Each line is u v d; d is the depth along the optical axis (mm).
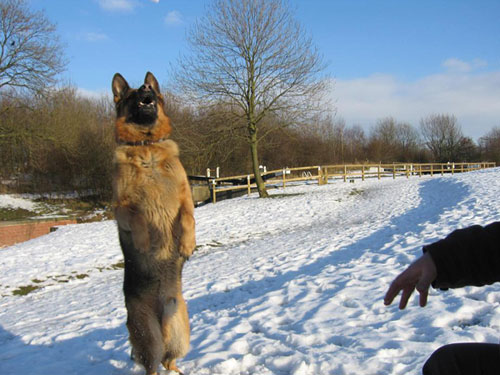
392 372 3279
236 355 4238
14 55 24891
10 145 27469
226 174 36531
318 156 50281
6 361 5391
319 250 10781
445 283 1676
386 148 70375
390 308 4934
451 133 68312
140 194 3857
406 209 17250
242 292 7629
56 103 28531
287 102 24469
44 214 29641
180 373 3961
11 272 12086
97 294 9617
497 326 3951
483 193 15914
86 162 33781
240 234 16266
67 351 5543
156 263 3836
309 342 4305
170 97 29484
